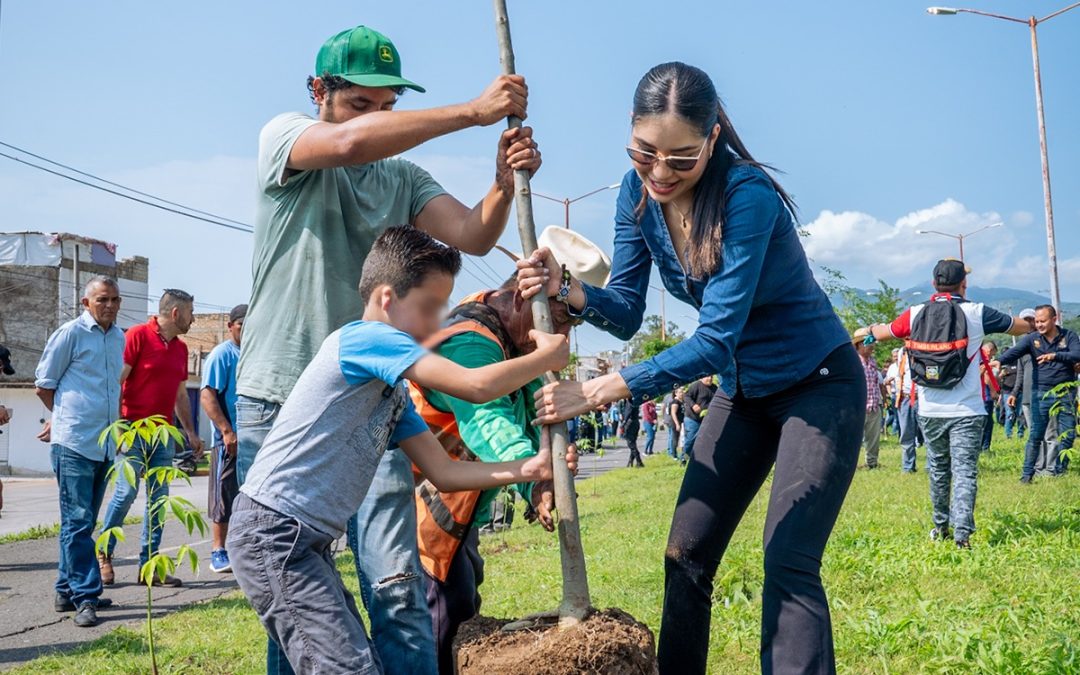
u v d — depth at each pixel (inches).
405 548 141.1
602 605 233.3
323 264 145.3
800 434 132.9
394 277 126.4
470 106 131.7
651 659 116.7
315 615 119.5
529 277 131.6
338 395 124.0
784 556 127.3
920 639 181.8
